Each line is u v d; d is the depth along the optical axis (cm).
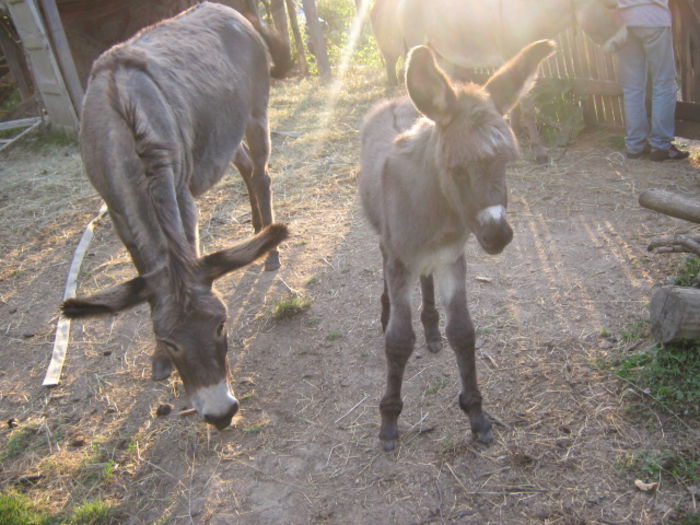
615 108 657
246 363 386
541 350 353
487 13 641
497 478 279
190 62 414
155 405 360
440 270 296
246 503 286
